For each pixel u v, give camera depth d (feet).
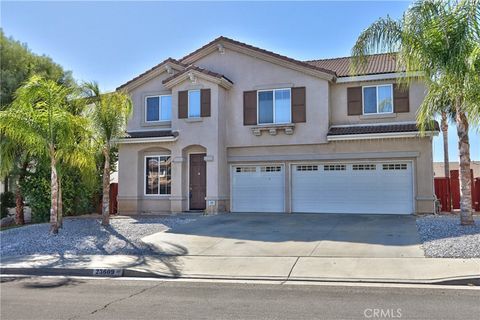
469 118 42.24
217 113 67.41
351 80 66.18
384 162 64.08
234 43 69.72
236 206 70.03
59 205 52.95
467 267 31.76
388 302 24.80
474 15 40.40
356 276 31.30
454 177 71.56
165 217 64.13
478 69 39.68
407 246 39.63
